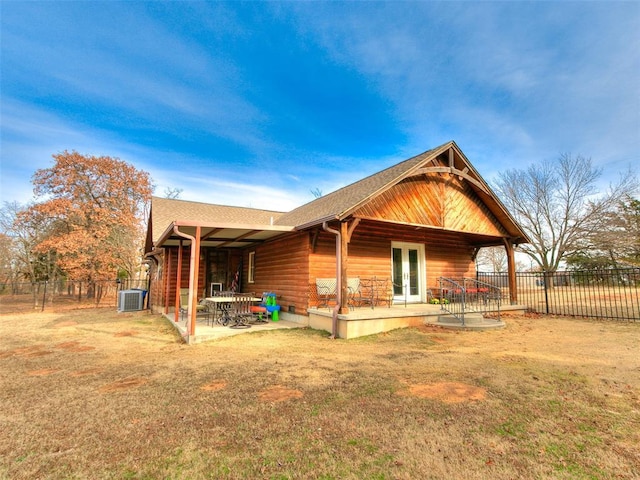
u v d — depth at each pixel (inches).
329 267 394.3
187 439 123.8
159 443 121.2
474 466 103.0
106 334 366.3
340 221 333.4
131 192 954.1
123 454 114.2
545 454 109.2
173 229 334.3
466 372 197.0
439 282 456.4
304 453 112.3
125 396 169.8
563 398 155.1
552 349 249.1
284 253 434.0
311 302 376.2
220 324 382.3
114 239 885.8
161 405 156.9
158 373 210.7
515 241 494.6
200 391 175.6
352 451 112.9
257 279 512.4
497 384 175.0
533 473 99.0
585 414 138.1
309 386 179.3
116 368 224.2
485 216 454.9
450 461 105.9
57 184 830.5
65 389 182.1
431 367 209.9
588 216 893.8
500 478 97.0
